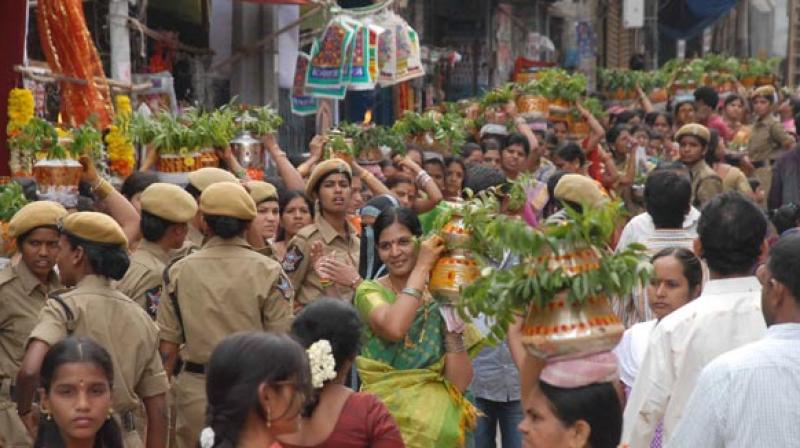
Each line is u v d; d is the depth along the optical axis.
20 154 9.70
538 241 4.46
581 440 4.43
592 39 29.72
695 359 5.61
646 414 5.71
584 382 4.43
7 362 7.13
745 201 5.69
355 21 15.76
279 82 17.00
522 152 12.45
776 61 22.72
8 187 8.18
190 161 9.77
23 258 7.18
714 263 5.68
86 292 6.45
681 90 21.52
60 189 8.74
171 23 16.28
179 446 7.19
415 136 13.09
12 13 10.79
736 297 5.63
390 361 6.46
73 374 5.30
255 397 4.11
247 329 7.07
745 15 38.91
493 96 14.80
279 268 7.23
